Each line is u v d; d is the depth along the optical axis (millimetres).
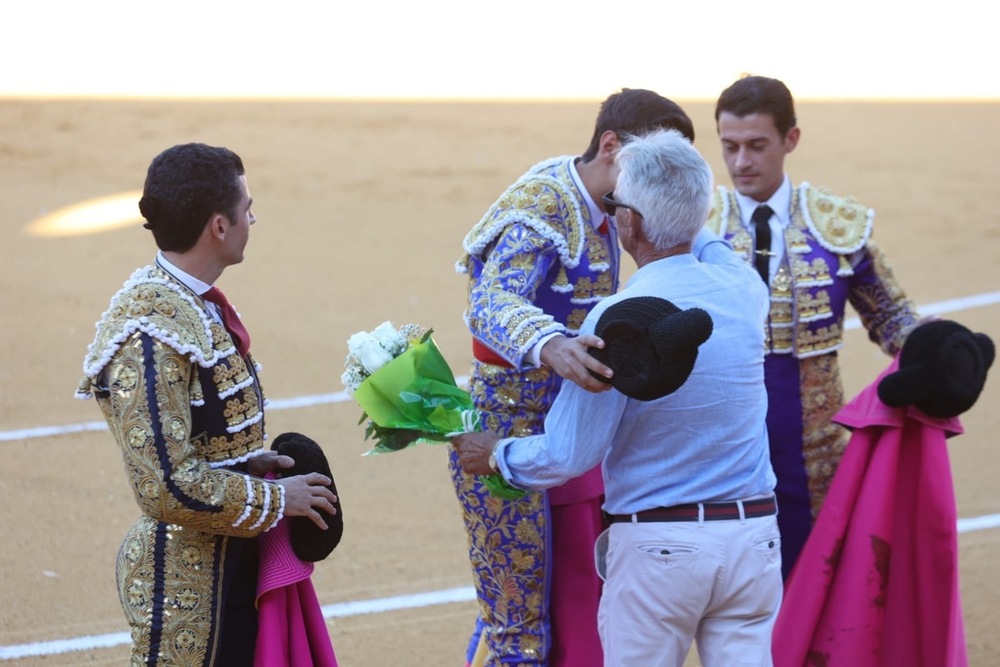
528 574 12516
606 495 11023
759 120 13781
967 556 18344
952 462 22000
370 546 18469
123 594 10344
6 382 24766
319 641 11031
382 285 32531
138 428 9734
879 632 12711
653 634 10695
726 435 10555
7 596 16484
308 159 47062
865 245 14070
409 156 47938
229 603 10695
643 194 10477
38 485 20078
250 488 10102
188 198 10172
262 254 35312
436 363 11430
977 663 15180
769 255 13914
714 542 10492
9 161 44781
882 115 57594
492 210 12102
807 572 12852
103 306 29969
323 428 22938
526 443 10805
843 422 12984
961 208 41969
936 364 12211
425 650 15492
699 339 9406
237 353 10570
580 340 9852
